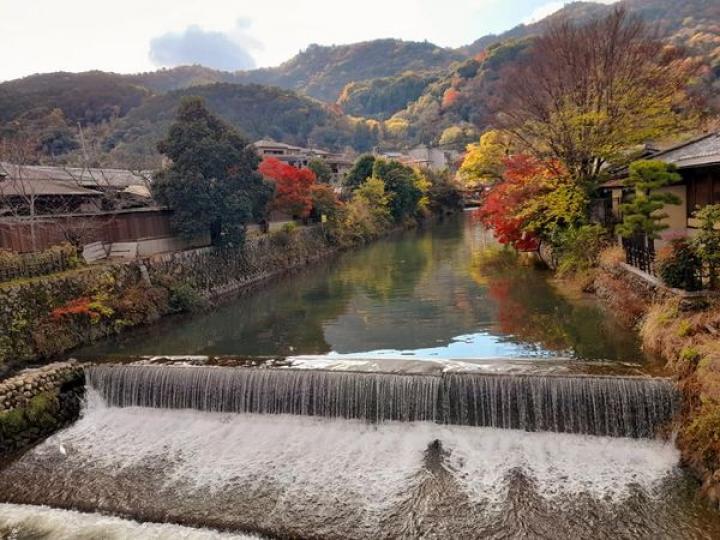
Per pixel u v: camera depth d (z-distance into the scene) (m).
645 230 15.58
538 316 18.83
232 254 29.80
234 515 9.77
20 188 22.64
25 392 13.45
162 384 14.09
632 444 10.73
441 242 45.78
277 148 68.06
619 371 11.97
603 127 22.50
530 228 26.39
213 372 13.67
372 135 128.38
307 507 9.79
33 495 10.88
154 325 21.66
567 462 10.38
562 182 24.14
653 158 19.39
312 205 41.88
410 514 9.34
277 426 12.70
